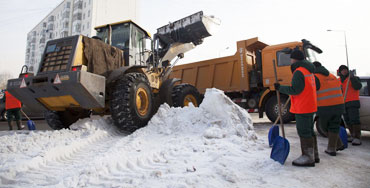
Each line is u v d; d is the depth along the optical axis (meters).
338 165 2.42
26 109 9.36
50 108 4.45
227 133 3.67
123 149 3.06
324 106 2.86
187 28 6.60
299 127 2.43
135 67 4.66
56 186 1.83
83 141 3.48
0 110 9.58
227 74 8.16
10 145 3.20
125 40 5.20
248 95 7.71
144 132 4.12
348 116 4.00
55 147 2.93
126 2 42.59
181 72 9.69
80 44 4.02
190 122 4.31
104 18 39.28
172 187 1.76
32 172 2.29
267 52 6.88
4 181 2.04
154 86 5.86
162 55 6.45
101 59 4.31
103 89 3.91
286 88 2.44
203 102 4.54
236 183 1.87
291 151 3.04
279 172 2.17
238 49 7.76
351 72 3.77
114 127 4.61
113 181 1.97
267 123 7.23
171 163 2.45
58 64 3.92
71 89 3.60
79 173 2.08
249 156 2.68
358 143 3.63
